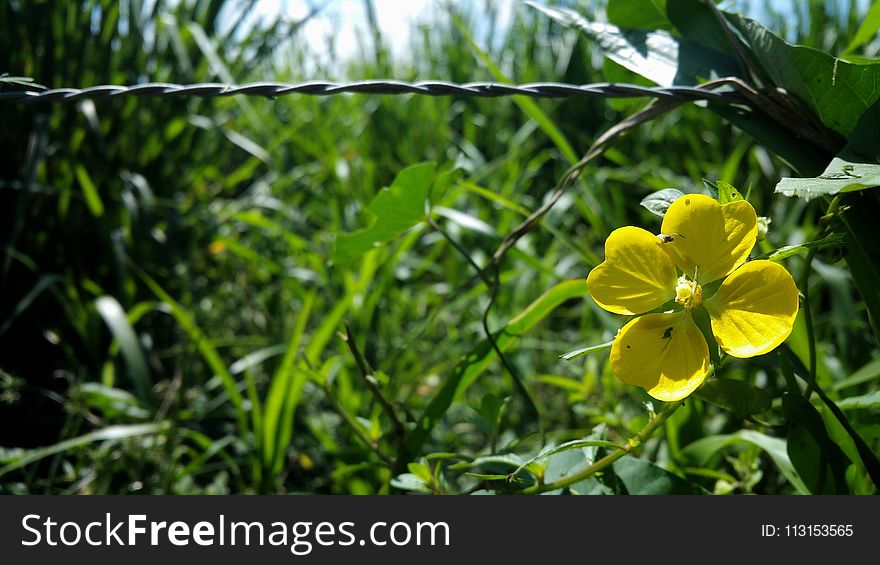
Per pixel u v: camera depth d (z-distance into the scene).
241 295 0.77
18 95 0.38
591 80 1.34
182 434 0.54
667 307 0.32
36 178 0.68
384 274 0.65
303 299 0.71
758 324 0.31
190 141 0.90
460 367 0.42
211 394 0.70
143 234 0.76
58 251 0.73
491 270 0.41
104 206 0.77
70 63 0.74
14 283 0.70
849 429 0.36
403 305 0.79
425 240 0.96
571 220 1.04
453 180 0.41
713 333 0.31
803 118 0.36
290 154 1.22
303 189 1.10
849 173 0.32
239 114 1.09
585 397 0.50
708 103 0.38
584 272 0.88
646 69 0.40
